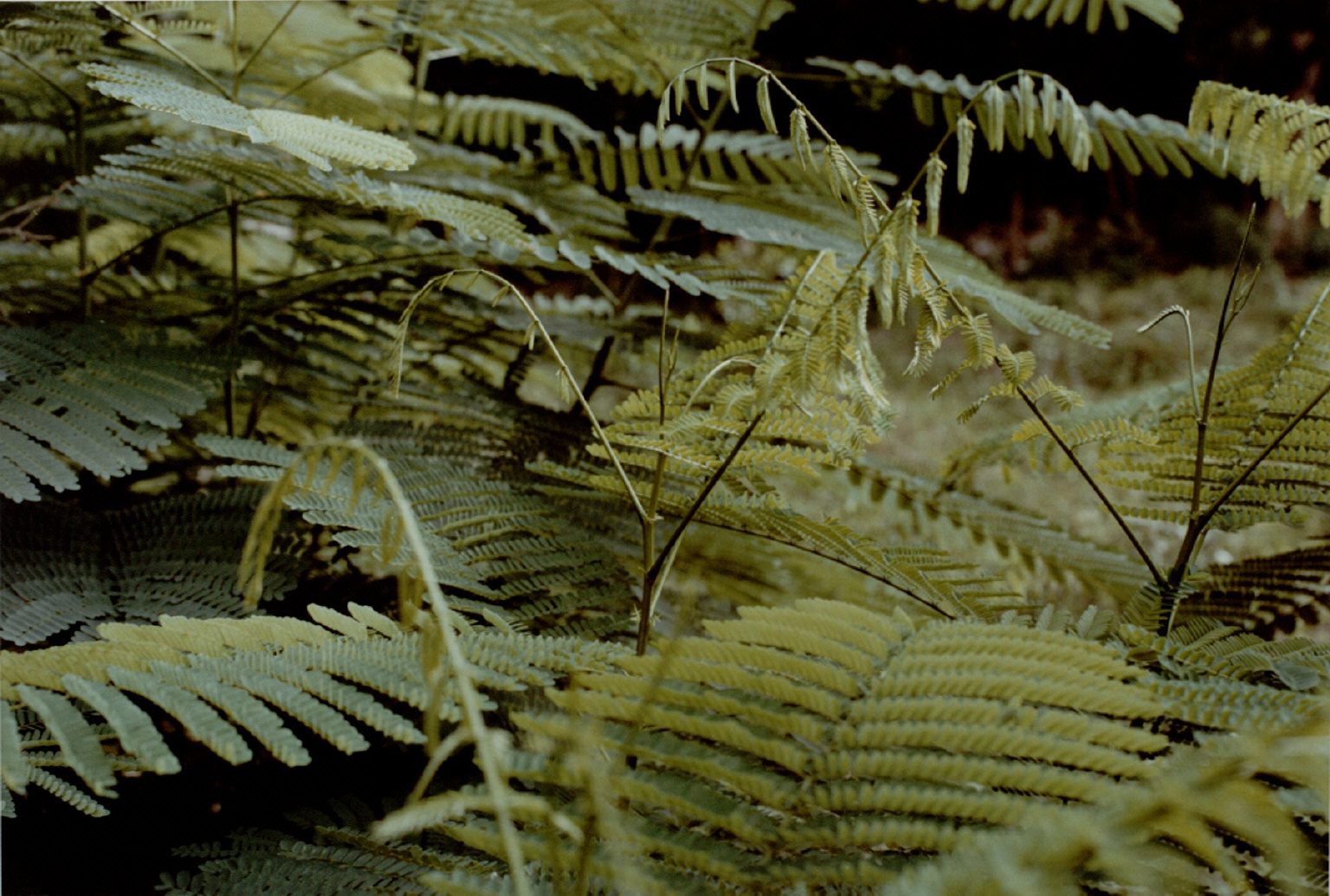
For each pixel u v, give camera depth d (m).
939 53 6.85
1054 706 1.53
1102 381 5.41
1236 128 1.70
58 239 2.29
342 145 1.68
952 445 4.51
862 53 6.55
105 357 1.78
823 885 1.48
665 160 2.16
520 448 1.86
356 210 1.88
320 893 1.59
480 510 1.75
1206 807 1.40
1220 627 1.68
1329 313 1.71
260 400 1.97
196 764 1.75
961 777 1.48
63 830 1.73
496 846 1.50
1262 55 7.14
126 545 1.75
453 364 2.26
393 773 1.73
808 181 2.09
